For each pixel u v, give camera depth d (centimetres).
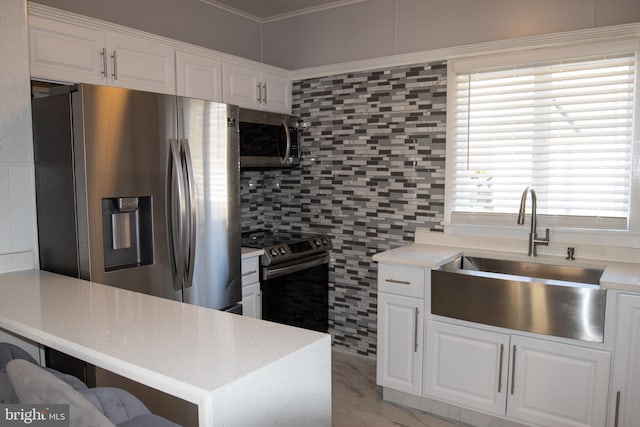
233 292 267
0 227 206
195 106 239
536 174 283
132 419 104
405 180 324
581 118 267
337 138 351
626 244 259
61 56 223
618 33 253
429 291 255
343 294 358
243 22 377
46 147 210
